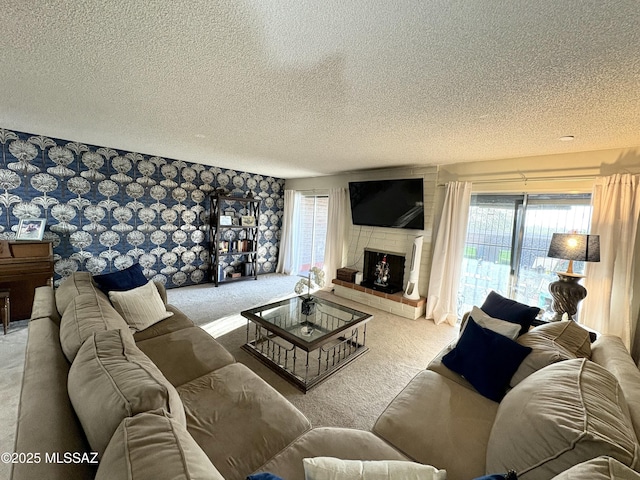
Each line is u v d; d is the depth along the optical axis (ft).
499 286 11.34
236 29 3.86
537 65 4.39
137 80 5.53
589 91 5.12
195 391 4.82
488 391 5.07
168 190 14.60
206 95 6.12
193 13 3.58
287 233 19.75
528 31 3.60
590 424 2.76
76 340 3.90
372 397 6.90
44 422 2.70
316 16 3.52
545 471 2.81
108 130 9.27
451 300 11.85
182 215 15.28
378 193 13.92
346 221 16.30
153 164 13.92
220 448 3.71
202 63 4.82
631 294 8.30
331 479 2.62
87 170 12.00
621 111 5.88
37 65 5.03
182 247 15.46
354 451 3.81
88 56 4.71
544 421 3.02
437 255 12.26
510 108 6.04
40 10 3.59
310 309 9.10
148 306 7.34
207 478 2.07
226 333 10.09
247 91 5.83
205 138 9.66
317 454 3.72
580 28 3.48
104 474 2.03
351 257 16.01
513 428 3.39
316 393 6.98
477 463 3.72
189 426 4.02
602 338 5.87
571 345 5.38
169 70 5.10
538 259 10.46
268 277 18.60
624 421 2.95
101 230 12.62
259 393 4.85
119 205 13.03
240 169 16.81
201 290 15.15
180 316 7.99
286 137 9.07
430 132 7.88
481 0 3.11
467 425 4.36
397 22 3.56
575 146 8.57
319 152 11.00
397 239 14.03
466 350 5.86
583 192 9.23
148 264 14.25
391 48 4.14
